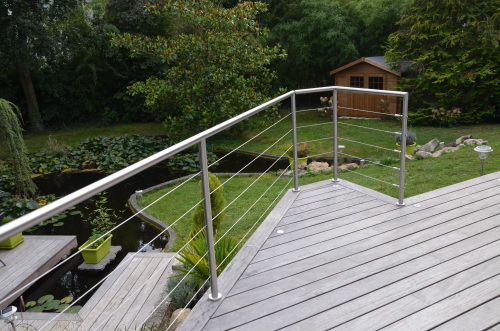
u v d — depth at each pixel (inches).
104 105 673.0
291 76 687.1
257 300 86.6
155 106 482.3
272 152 436.8
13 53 562.9
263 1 682.8
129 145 476.1
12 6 547.5
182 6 433.1
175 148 67.0
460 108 462.9
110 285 156.9
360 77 560.4
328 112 593.0
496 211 125.4
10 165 313.4
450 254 102.1
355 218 124.6
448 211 127.0
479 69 449.4
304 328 77.7
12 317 98.8
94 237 215.9
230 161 422.6
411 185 219.0
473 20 457.7
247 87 467.2
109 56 623.2
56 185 379.2
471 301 83.8
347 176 262.8
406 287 89.3
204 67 453.7
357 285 90.7
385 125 494.9
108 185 50.9
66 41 605.6
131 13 627.5
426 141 392.8
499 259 99.0
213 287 86.2
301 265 99.7
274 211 131.1
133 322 132.0
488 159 254.1
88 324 133.9
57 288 198.2
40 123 627.2
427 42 493.7
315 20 626.2
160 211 275.3
